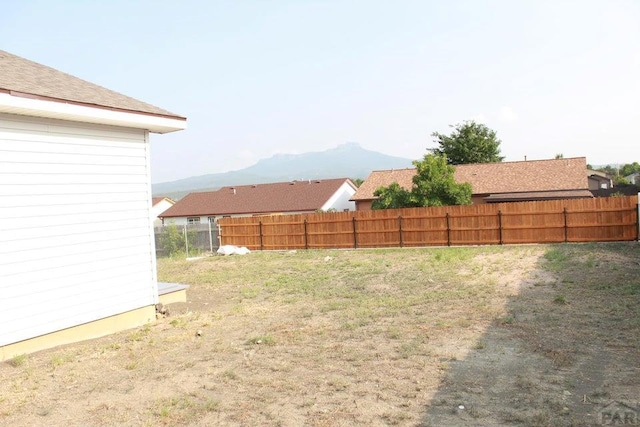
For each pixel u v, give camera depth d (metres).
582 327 7.32
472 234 20.52
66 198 7.63
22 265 6.99
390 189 24.50
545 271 12.59
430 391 5.07
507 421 4.31
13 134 6.95
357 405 4.80
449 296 10.26
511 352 6.27
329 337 7.41
